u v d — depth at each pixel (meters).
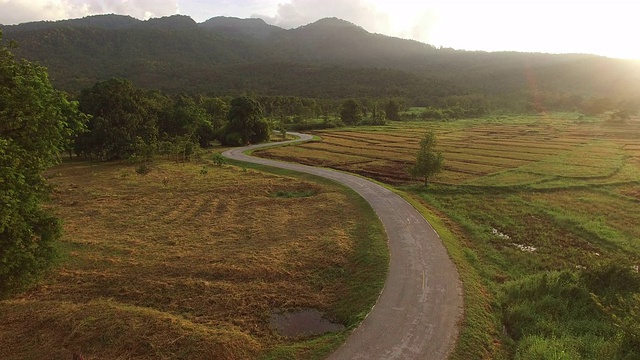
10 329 16.42
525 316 17.23
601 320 16.73
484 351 14.80
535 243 27.88
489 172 50.69
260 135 83.50
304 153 69.56
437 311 17.22
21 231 15.21
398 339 15.27
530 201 37.81
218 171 52.66
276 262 22.97
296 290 20.19
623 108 136.25
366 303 18.14
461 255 24.39
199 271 22.03
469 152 68.00
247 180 46.75
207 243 26.62
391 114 144.00
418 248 24.56
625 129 104.56
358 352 14.57
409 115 153.62
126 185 44.38
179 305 18.73
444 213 34.41
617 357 13.48
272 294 19.72
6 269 14.59
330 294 19.81
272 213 33.69
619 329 14.78
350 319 17.31
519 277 22.39
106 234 28.34
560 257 25.34
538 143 79.12
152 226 30.42
